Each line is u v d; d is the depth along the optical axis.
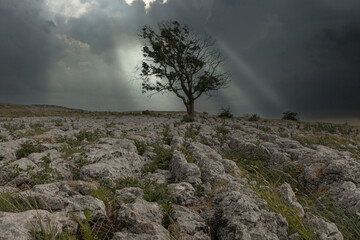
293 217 5.08
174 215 4.67
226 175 7.39
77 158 8.42
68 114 41.16
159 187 5.68
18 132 14.98
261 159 11.16
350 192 6.76
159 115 41.53
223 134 19.08
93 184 6.10
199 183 6.79
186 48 39.44
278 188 6.95
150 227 4.12
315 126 29.47
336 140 17.30
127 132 17.02
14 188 6.13
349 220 5.66
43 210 3.98
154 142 13.62
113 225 4.47
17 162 7.86
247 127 23.92
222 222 4.60
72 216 4.09
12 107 60.62
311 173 8.61
